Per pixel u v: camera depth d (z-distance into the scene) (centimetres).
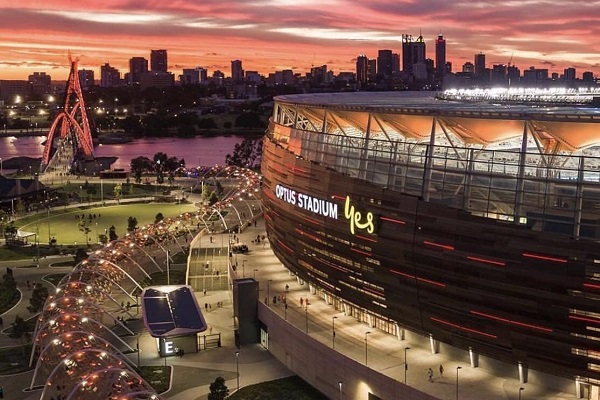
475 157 12850
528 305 11706
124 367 13038
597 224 10888
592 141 12225
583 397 11969
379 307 14975
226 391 13575
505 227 11756
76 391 11962
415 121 14612
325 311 16725
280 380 15212
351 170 15050
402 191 13675
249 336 17362
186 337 16562
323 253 16300
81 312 16138
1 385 14850
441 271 12925
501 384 12644
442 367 13312
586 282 10912
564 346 11575
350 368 13725
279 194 18200
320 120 17875
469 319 12812
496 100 19962
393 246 13788
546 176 11600
